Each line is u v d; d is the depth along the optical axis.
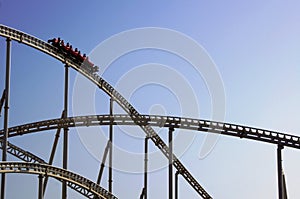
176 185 81.94
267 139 76.88
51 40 72.12
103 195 69.56
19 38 65.62
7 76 63.47
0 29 62.88
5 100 63.19
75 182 65.75
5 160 61.81
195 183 83.75
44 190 71.25
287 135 76.94
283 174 77.69
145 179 79.38
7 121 62.88
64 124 74.00
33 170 60.16
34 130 78.19
